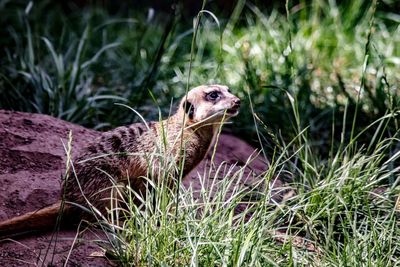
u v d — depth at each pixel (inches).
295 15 653.3
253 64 551.8
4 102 474.3
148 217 310.3
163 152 338.0
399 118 452.1
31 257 301.4
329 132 477.1
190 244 286.4
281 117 478.9
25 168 370.6
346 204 338.3
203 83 536.4
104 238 321.1
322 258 307.0
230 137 462.0
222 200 323.3
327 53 571.5
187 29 674.8
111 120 471.5
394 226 334.0
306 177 368.8
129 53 613.0
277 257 302.5
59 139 396.5
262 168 426.6
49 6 755.4
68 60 547.8
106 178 333.7
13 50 590.9
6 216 333.7
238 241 287.6
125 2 783.7
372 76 535.8
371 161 364.8
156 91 515.8
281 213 345.4
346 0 621.9
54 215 323.0
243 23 666.2
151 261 289.0
